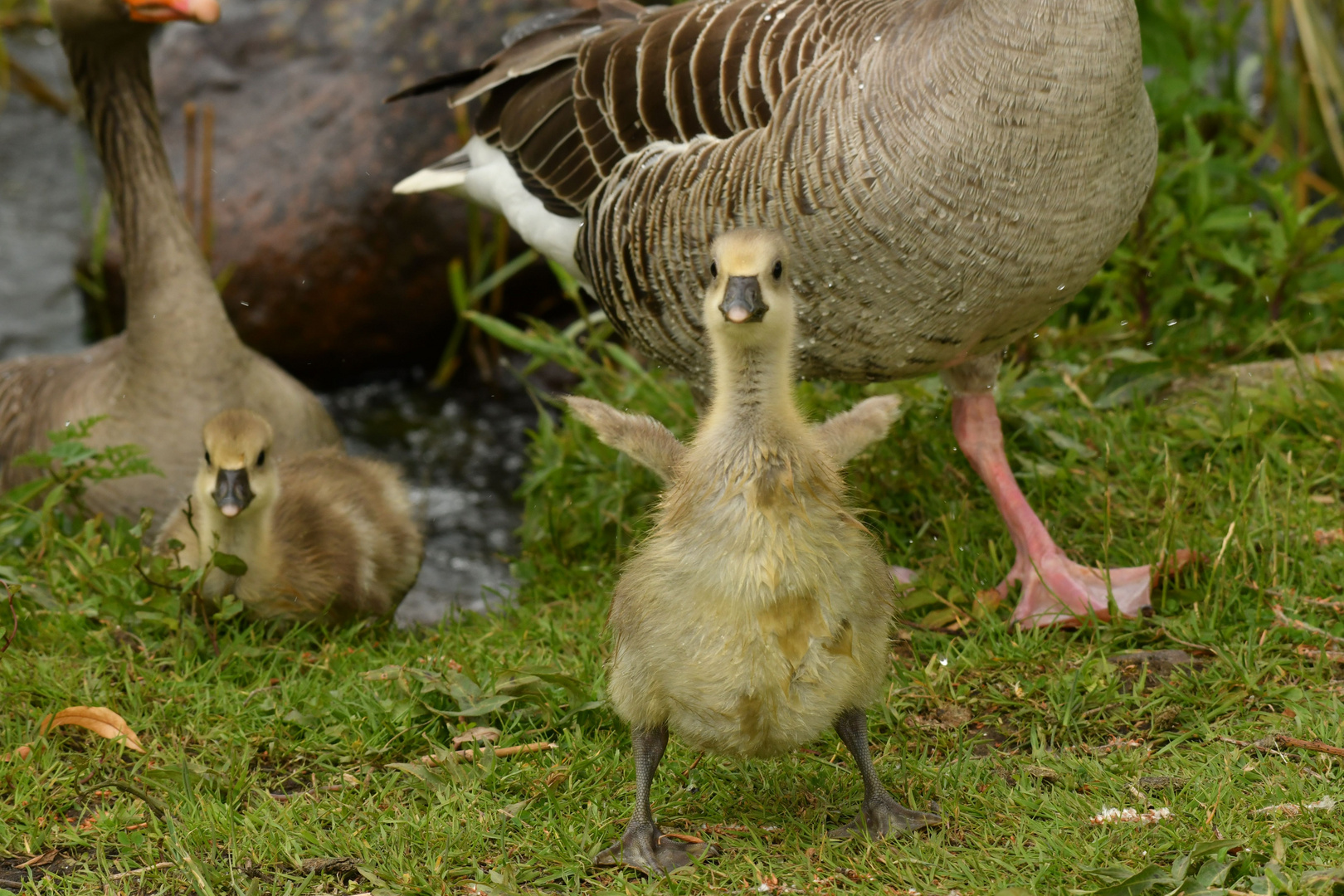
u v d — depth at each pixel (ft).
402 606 44.11
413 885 22.91
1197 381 43.27
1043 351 44.91
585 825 24.64
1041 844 23.17
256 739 28.25
